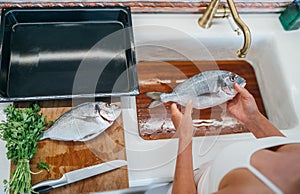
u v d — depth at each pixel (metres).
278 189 0.54
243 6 1.04
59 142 0.84
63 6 0.94
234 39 1.04
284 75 1.01
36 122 0.82
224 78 0.94
